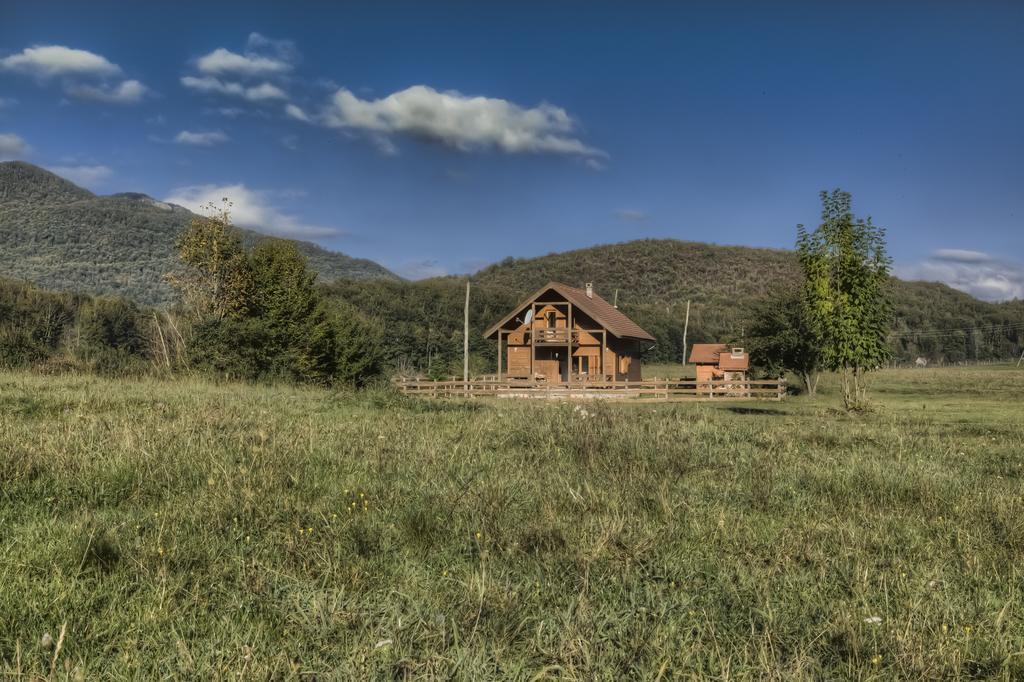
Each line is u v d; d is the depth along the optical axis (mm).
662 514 6168
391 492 6559
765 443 11625
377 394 18094
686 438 10977
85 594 3824
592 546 4953
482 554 4695
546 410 15648
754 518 6301
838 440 12531
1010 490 7766
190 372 24938
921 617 3898
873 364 23547
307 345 34562
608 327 43375
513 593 3943
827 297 23641
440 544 5102
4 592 3758
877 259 23172
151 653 3217
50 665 3016
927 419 20297
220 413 11617
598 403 17406
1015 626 3902
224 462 7270
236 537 5035
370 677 2955
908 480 7984
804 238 24000
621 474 7824
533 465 8438
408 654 3166
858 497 7328
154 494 6191
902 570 4871
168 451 7605
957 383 60344
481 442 10188
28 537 4801
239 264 37531
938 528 6055
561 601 3992
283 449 8250
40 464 6883
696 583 4441
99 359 24984
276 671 2986
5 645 3240
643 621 3670
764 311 40219
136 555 4461
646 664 3203
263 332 27906
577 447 9789
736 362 43625
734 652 3385
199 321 27703
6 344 24938
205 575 4258
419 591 4109
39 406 12102
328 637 3398
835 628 3678
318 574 4336
